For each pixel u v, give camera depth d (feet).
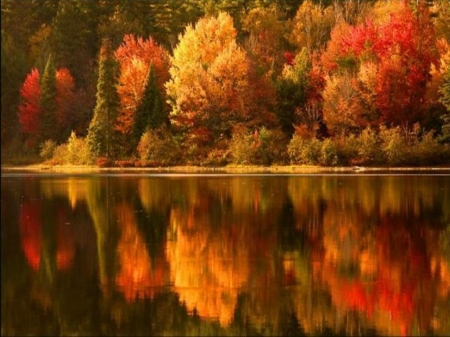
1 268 93.15
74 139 277.64
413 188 165.48
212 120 269.03
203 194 160.66
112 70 276.82
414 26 265.54
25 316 75.41
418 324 71.72
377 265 92.58
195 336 69.21
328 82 256.32
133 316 74.64
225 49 271.28
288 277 87.20
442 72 248.11
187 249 102.27
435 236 109.29
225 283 84.58
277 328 71.15
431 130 243.81
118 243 107.24
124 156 273.95
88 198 156.25
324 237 109.50
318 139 255.70
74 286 84.99
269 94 268.62
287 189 168.25
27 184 190.49
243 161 253.65
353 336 69.10
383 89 253.24
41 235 114.21
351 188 168.04
